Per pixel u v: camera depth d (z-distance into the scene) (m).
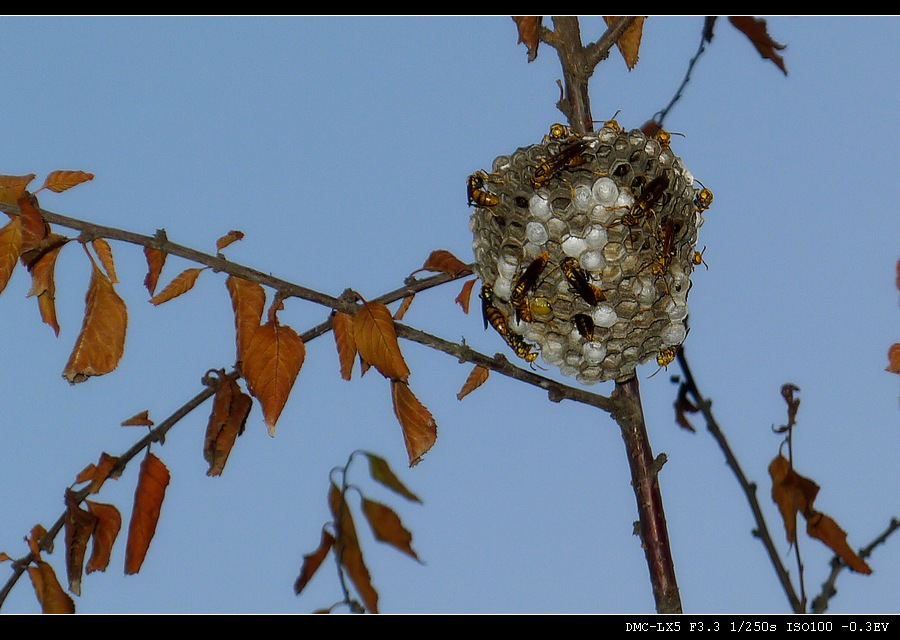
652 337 8.08
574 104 8.61
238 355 6.32
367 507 6.50
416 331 7.48
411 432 6.60
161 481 6.59
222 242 6.75
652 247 7.79
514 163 8.05
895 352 5.96
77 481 6.71
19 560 6.57
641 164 7.87
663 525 8.25
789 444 7.54
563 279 7.90
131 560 6.41
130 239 6.36
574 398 8.11
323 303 6.61
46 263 6.20
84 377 6.12
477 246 8.30
